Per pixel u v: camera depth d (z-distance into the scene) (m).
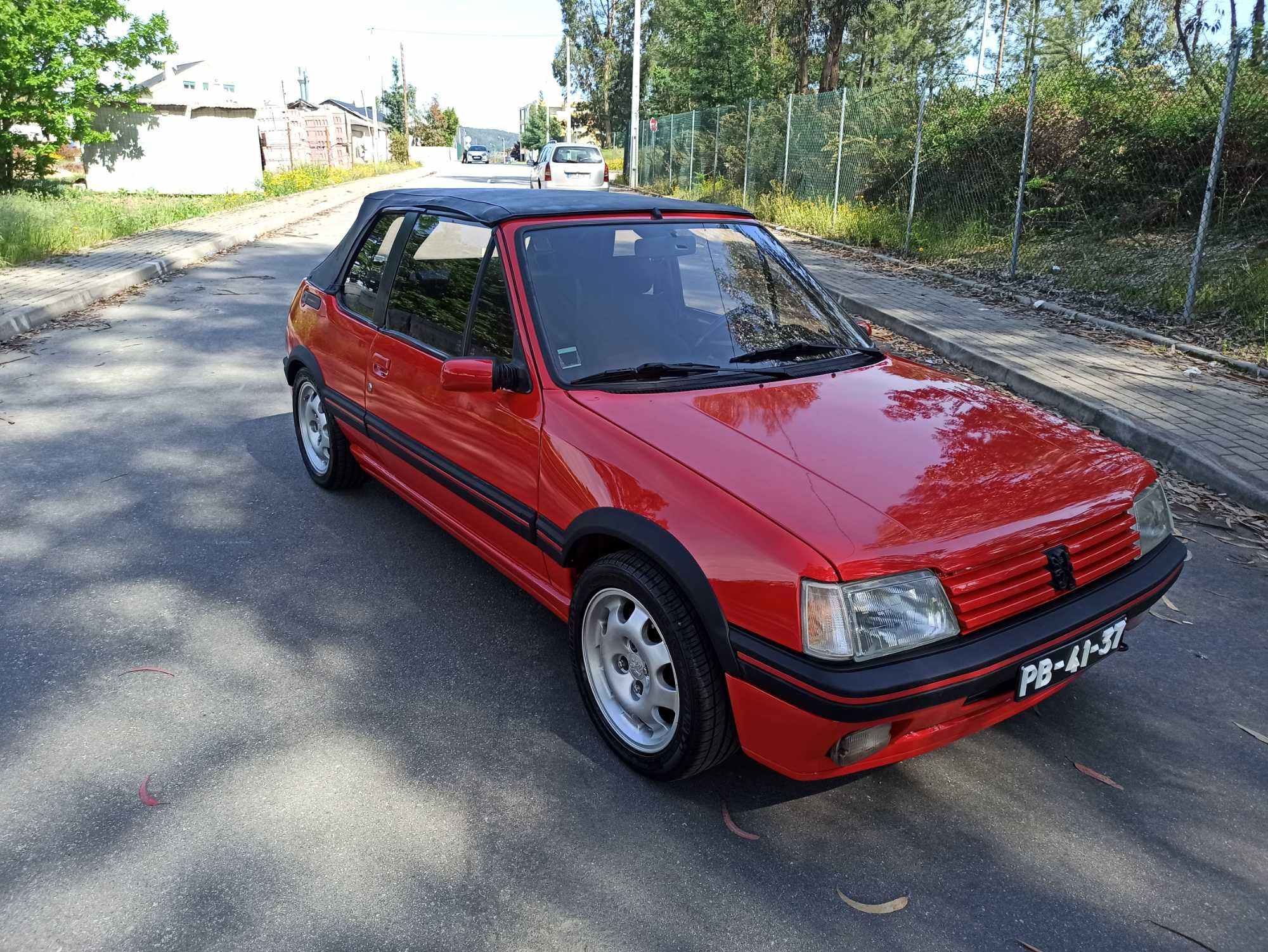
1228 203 11.46
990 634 2.39
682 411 2.93
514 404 3.17
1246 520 4.89
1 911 2.26
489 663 3.44
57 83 17.59
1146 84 12.72
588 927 2.27
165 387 6.96
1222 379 7.10
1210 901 2.42
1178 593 4.14
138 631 3.60
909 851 2.57
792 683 2.28
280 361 7.81
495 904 2.33
